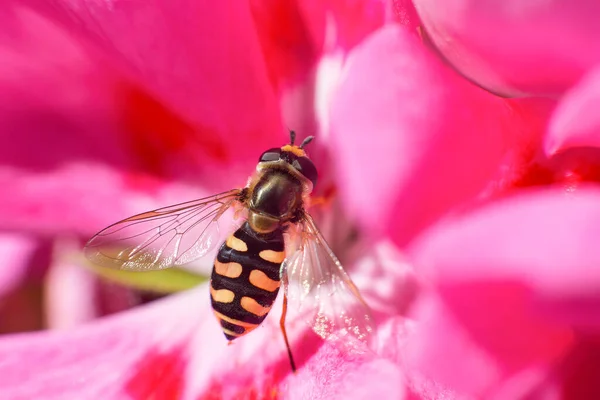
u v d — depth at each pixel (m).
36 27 0.09
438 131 0.08
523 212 0.07
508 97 0.08
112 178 0.09
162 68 0.09
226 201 0.09
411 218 0.08
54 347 0.09
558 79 0.07
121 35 0.09
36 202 0.09
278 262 0.09
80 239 0.10
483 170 0.08
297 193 0.09
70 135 0.09
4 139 0.09
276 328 0.09
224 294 0.09
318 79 0.09
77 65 0.09
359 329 0.08
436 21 0.08
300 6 0.09
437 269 0.07
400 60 0.08
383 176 0.08
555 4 0.07
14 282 0.10
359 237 0.09
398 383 0.08
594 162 0.07
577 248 0.06
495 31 0.07
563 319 0.07
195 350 0.09
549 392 0.07
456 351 0.07
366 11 0.08
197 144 0.09
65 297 0.10
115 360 0.09
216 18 0.09
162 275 0.10
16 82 0.09
